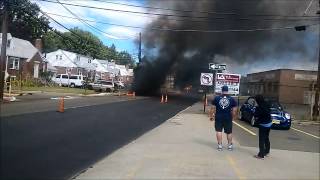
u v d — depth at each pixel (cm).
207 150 1270
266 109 1209
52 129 1420
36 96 3488
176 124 2031
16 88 4500
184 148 1286
